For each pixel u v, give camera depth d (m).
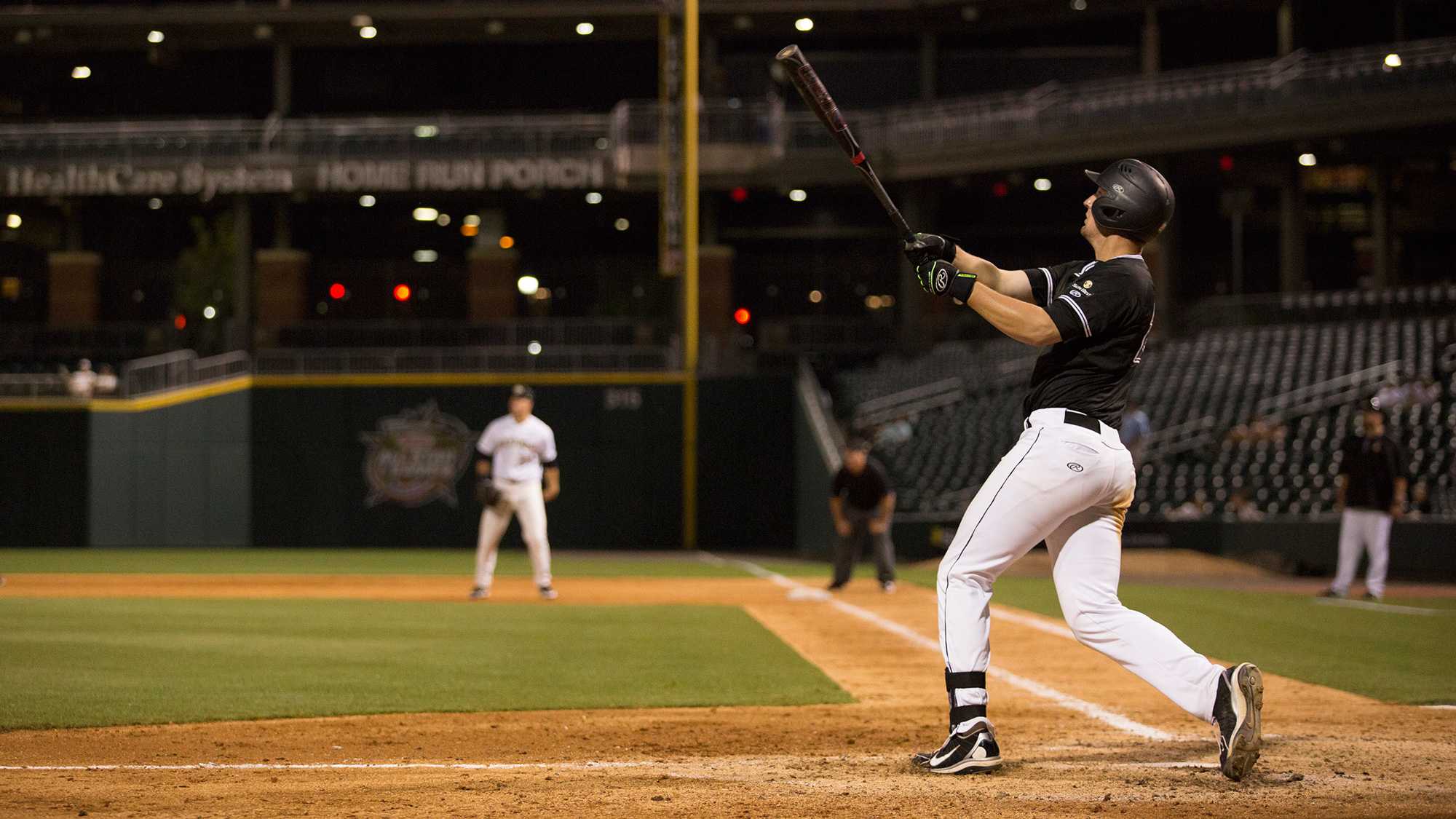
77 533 59.72
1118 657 9.22
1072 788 8.62
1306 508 42.81
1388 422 44.66
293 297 70.25
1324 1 67.31
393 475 60.31
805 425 57.66
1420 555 36.50
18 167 65.75
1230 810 7.99
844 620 22.78
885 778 9.05
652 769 9.46
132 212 74.88
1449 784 8.79
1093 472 8.98
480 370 60.66
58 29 71.12
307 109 74.94
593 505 60.34
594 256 74.94
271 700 13.18
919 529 43.59
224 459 60.56
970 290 9.00
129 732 11.30
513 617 23.19
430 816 7.84
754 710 12.95
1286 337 53.00
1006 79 72.19
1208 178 64.69
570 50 75.19
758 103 67.06
